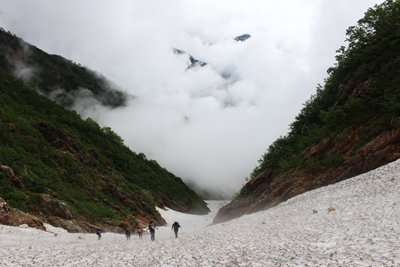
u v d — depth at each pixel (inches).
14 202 1224.2
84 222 1547.7
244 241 650.8
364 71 1592.0
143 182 4928.6
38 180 1562.5
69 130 3528.5
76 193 1856.5
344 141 1407.5
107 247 777.6
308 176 1471.5
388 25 1567.4
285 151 2076.8
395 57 1437.0
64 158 2240.4
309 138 1822.1
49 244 828.0
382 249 425.7
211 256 515.5
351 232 566.9
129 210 2470.5
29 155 1795.0
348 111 1518.2
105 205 2069.4
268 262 435.5
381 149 1163.9
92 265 484.4
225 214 2137.1
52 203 1419.8
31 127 2278.5
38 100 3757.4
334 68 2094.0
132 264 488.1
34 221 1189.1
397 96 1230.9
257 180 2084.2
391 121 1195.3
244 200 2025.1
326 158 1453.0
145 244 823.1
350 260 396.2
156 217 2928.2
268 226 837.2
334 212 788.6
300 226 731.4
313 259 424.8
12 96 3201.3
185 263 472.7
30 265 472.1
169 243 786.8
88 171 2481.5
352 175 1235.2
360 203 794.8
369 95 1409.9
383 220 595.5
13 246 689.6
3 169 1348.4
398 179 858.8
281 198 1499.8
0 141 1683.1
